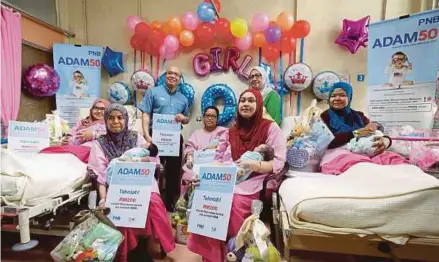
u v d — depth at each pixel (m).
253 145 2.07
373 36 2.61
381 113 2.63
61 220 2.05
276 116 3.05
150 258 1.92
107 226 1.64
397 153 2.28
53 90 3.33
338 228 1.26
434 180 1.34
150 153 2.19
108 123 2.13
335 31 3.42
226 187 1.63
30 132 2.36
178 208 2.27
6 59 2.81
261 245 1.42
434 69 2.39
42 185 1.76
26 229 1.61
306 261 1.44
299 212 1.30
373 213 1.23
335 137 2.41
